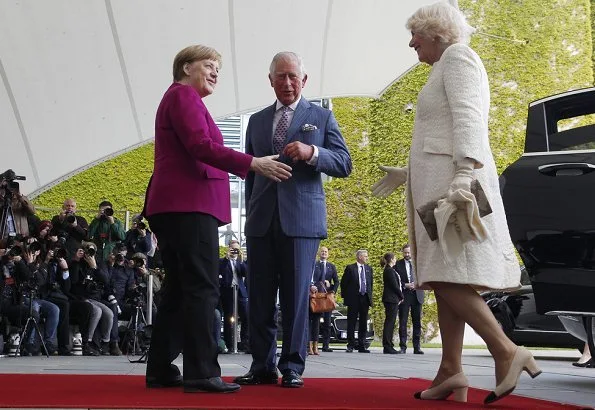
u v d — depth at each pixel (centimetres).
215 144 382
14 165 986
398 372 662
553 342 954
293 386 422
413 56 955
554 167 450
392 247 1952
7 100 909
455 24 368
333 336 1706
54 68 894
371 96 1045
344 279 1387
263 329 445
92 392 377
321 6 868
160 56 918
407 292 1315
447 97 354
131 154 2119
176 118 388
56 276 1009
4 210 951
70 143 981
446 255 332
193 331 379
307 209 440
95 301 1024
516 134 1934
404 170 407
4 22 827
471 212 330
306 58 959
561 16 1961
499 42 1950
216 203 393
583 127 457
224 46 928
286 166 386
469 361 938
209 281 386
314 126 452
